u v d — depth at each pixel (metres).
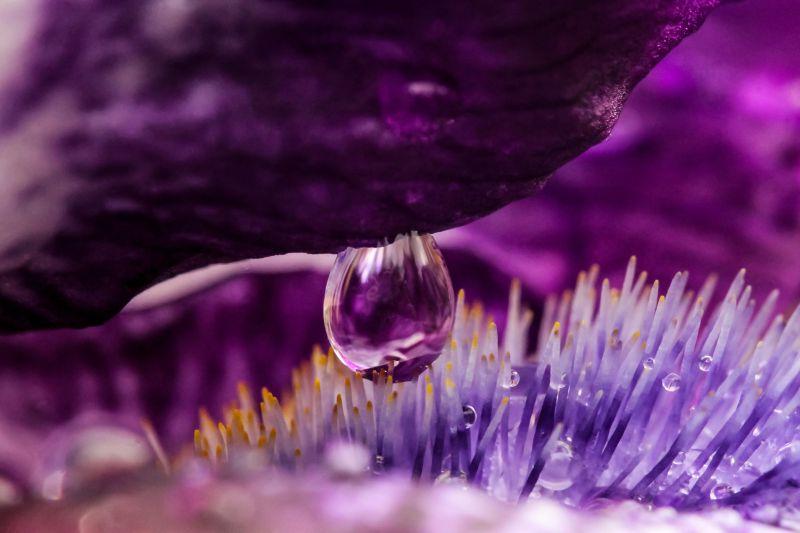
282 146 0.06
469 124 0.06
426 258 0.06
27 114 0.06
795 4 0.09
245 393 0.07
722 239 0.09
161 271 0.06
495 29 0.06
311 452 0.06
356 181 0.06
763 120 0.09
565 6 0.06
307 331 0.09
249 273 0.09
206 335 0.09
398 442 0.06
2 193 0.06
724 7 0.09
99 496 0.05
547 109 0.06
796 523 0.06
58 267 0.06
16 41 0.06
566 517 0.05
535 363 0.08
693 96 0.09
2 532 0.05
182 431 0.09
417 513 0.05
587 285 0.07
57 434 0.08
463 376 0.07
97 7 0.06
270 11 0.06
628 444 0.07
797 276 0.09
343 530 0.05
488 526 0.05
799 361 0.07
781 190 0.09
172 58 0.06
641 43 0.06
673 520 0.06
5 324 0.06
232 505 0.05
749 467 0.07
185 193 0.06
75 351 0.08
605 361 0.07
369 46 0.06
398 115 0.06
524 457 0.06
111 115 0.06
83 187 0.06
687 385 0.07
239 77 0.06
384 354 0.06
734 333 0.07
